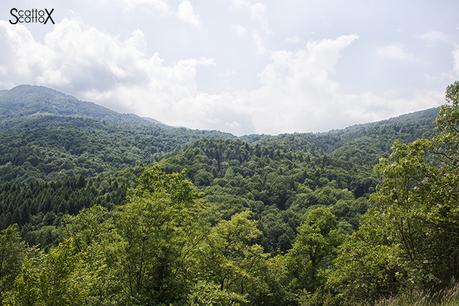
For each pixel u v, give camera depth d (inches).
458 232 538.0
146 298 657.6
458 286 330.3
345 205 3368.6
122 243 678.5
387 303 378.6
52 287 548.1
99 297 669.3
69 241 586.2
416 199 563.8
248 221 1002.1
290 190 4840.1
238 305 727.7
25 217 3619.6
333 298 974.4
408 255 581.3
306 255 1370.6
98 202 3619.6
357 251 745.6
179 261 724.0
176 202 820.0
